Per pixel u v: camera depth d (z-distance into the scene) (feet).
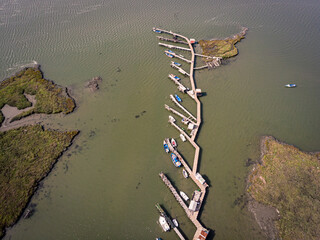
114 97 252.21
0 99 243.19
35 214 171.22
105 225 166.91
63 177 191.42
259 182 183.83
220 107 242.37
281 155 198.18
